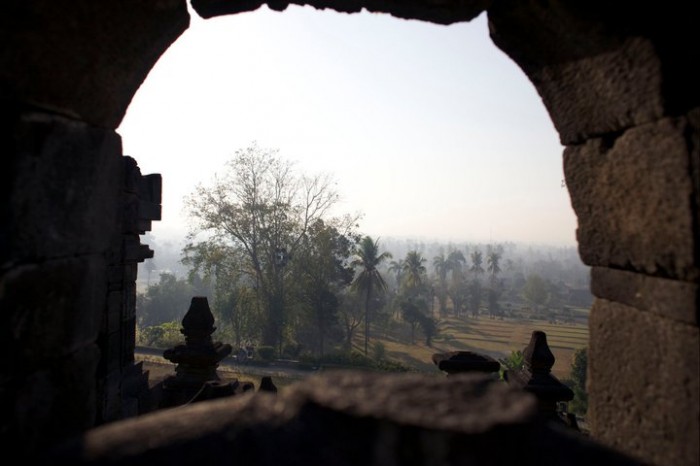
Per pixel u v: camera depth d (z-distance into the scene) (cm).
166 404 583
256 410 165
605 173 293
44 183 233
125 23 251
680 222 242
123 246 538
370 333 5500
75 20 222
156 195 642
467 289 8869
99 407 477
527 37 306
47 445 241
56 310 246
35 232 228
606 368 303
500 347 5269
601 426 306
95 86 258
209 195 3042
